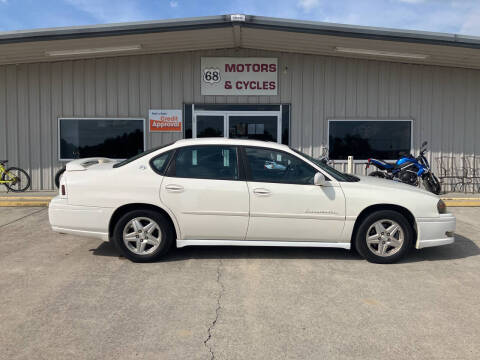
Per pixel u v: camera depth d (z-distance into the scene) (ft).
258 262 15.85
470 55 29.40
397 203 15.52
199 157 15.76
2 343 9.56
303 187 15.46
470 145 33.76
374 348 9.57
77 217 15.42
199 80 32.63
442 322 10.94
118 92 32.45
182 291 12.84
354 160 33.45
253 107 32.96
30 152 32.50
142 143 32.91
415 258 16.69
